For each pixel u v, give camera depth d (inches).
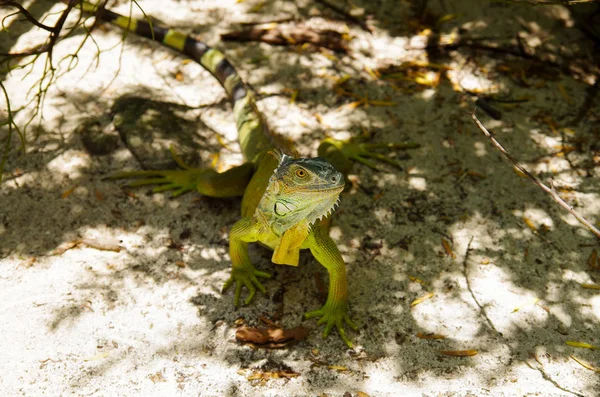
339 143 76.9
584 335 70.4
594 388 68.7
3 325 69.7
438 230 74.0
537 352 69.8
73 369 68.6
